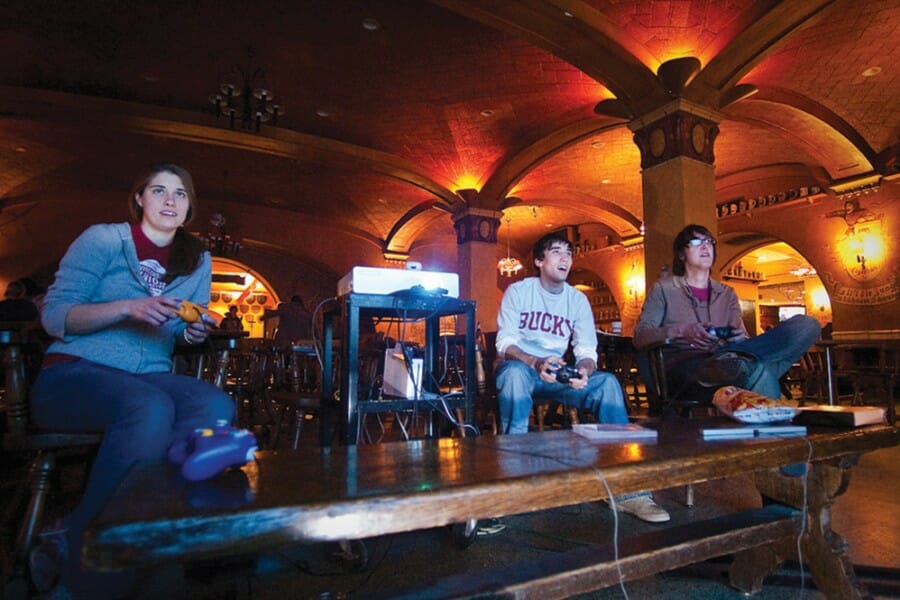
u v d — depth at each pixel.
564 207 10.74
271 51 5.88
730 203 10.25
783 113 6.48
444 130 7.73
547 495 0.90
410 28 5.37
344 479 0.89
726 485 2.70
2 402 2.77
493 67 6.03
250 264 13.12
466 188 9.38
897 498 2.41
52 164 9.09
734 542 1.22
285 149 8.14
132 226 1.65
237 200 11.35
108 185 10.16
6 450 1.37
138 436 1.17
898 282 7.59
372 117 7.45
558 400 2.47
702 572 1.57
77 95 6.94
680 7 4.72
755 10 4.73
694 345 2.57
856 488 2.61
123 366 1.50
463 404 2.22
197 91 6.93
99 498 1.12
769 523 1.29
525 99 6.73
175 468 0.97
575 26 4.86
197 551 0.67
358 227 12.52
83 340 1.47
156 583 1.02
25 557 1.35
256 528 0.70
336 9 5.11
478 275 9.20
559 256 2.49
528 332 2.48
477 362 2.87
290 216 12.09
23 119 7.07
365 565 1.64
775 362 2.38
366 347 3.46
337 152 8.30
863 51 5.35
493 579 0.98
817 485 1.36
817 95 6.29
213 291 14.84
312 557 1.72
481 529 1.95
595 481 0.95
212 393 1.46
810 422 1.49
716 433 1.32
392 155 8.66
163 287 1.66
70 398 1.34
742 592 1.48
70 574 1.06
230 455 0.90
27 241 10.59
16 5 5.18
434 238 13.42
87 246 1.53
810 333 2.32
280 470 0.97
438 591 0.94
